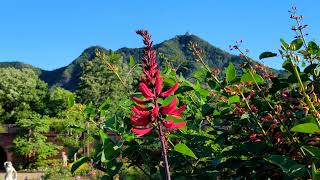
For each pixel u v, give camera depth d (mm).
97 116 5344
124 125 5039
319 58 4777
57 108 70875
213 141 5418
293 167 3475
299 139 4430
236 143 4723
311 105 3705
